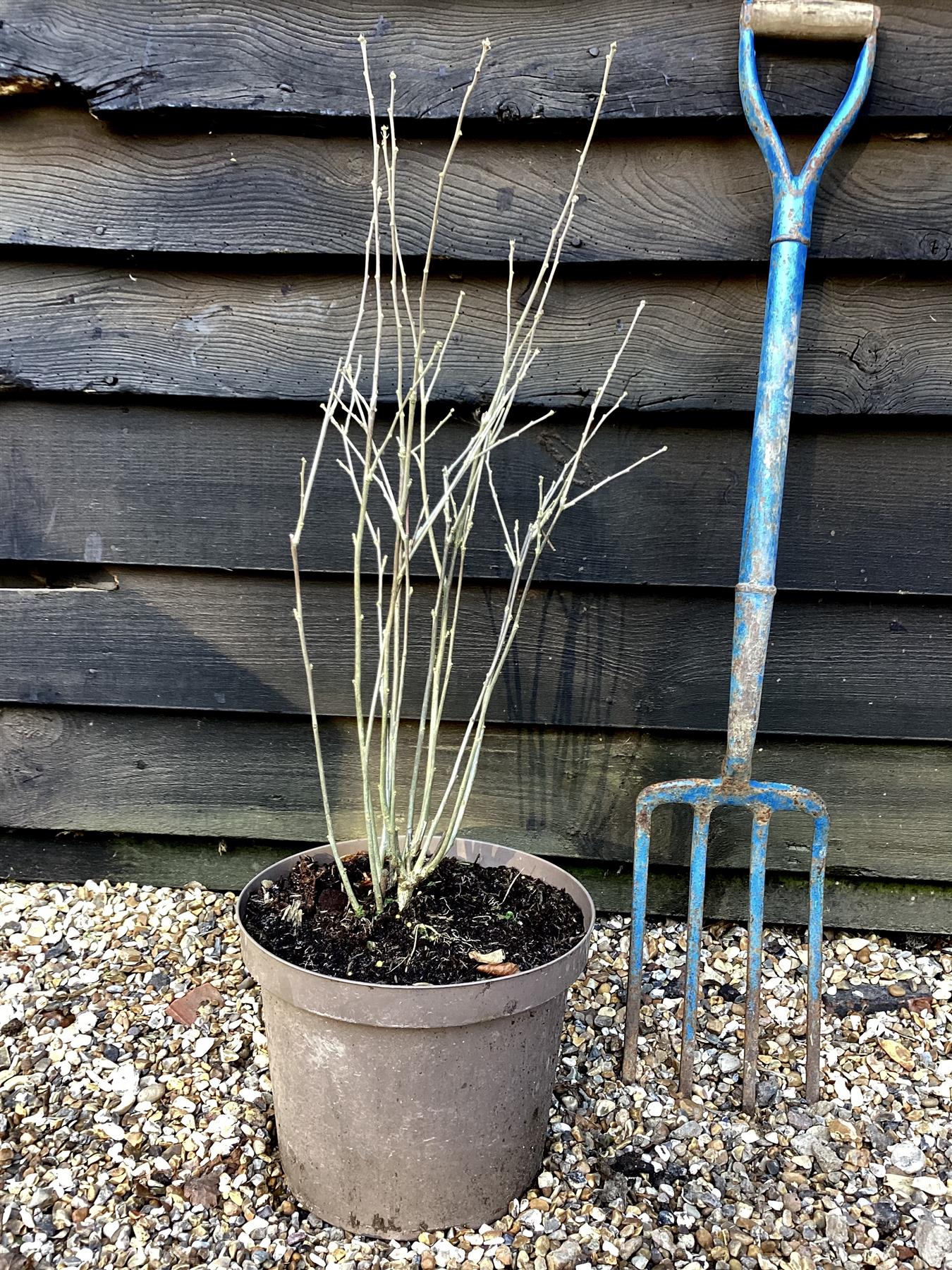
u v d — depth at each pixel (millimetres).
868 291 968
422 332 794
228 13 926
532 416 1008
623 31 922
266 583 1060
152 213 968
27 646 1079
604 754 1085
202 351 999
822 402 984
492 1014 726
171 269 991
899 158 938
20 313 1000
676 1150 887
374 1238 794
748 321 975
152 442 1030
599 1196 838
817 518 1017
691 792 939
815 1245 810
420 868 843
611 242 958
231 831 1121
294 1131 793
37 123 958
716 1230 817
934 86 915
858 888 1113
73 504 1044
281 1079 786
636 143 946
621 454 1012
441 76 932
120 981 1022
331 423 1018
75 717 1104
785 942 1112
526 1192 836
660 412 995
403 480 790
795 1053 990
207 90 935
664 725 1062
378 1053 731
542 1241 795
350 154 956
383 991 706
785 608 1046
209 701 1082
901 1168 876
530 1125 803
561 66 928
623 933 1111
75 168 963
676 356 983
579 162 864
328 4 926
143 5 927
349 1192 784
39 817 1126
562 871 896
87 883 1153
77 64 934
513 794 1098
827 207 946
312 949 787
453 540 850
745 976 1071
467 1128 765
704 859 944
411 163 956
